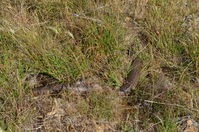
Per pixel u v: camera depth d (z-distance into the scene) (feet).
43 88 13.60
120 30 15.43
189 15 16.69
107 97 13.12
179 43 15.12
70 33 15.16
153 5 16.56
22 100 12.98
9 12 15.84
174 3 16.78
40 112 12.88
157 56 14.74
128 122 12.55
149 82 13.92
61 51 14.60
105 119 12.57
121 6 16.90
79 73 13.96
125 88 13.60
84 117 12.57
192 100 12.92
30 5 17.08
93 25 15.30
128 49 15.11
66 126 12.41
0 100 13.10
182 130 12.20
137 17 16.60
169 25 15.65
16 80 13.48
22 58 14.28
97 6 16.87
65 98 13.26
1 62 14.11
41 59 14.28
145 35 15.69
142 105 13.14
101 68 14.20
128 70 14.21
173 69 14.34
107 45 14.66
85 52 14.52
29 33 14.56
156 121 12.51
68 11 16.35
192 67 14.23
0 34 14.79
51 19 16.37
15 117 12.53
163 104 12.90
